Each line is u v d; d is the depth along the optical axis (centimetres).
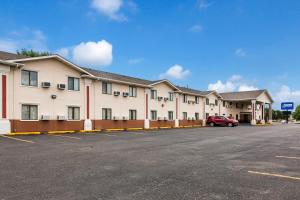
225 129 3469
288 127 4178
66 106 2544
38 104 2314
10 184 711
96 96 2847
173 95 4081
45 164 967
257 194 658
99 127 2861
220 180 783
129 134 2388
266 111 7538
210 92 4972
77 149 1351
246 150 1423
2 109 2062
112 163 1006
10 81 2123
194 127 4066
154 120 3669
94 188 686
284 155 1253
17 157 1099
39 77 2328
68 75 2570
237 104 6069
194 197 629
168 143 1711
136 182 748
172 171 890
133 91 3356
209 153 1302
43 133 2286
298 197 639
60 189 673
